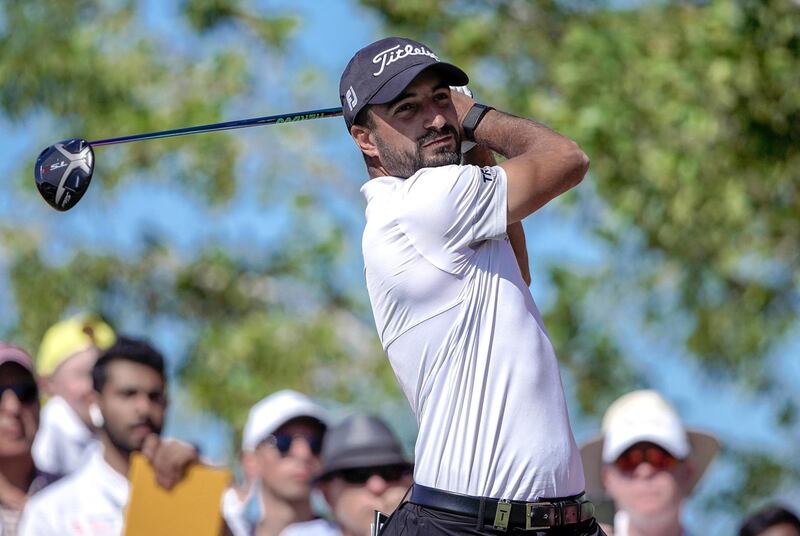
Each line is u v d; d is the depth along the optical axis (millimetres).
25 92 44125
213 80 44594
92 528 20844
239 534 22062
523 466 14258
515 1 41969
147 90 44656
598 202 39312
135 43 44719
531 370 14477
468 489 14281
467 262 14617
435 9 41938
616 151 35812
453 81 15148
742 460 43656
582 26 38656
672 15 38562
